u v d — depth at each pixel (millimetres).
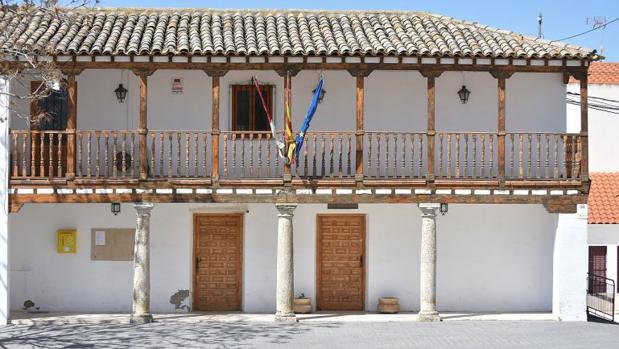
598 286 28781
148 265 20406
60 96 21719
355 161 21484
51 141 20094
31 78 21562
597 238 28719
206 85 21969
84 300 22000
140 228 20297
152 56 19844
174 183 20250
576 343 18234
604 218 28781
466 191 20578
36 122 20562
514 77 22156
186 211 22125
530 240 22391
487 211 22438
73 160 20141
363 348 17562
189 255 22141
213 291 22438
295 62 20078
